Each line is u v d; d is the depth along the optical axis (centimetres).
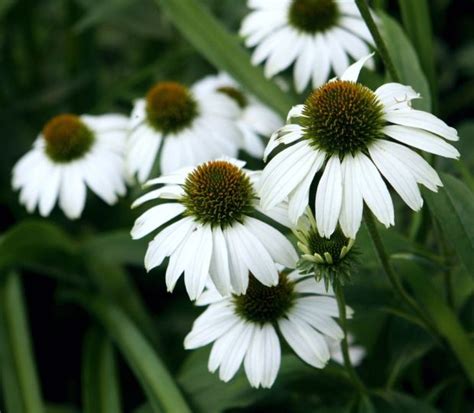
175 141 136
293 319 121
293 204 115
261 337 120
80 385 145
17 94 158
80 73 156
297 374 126
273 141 117
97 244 140
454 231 119
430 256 125
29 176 139
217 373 128
